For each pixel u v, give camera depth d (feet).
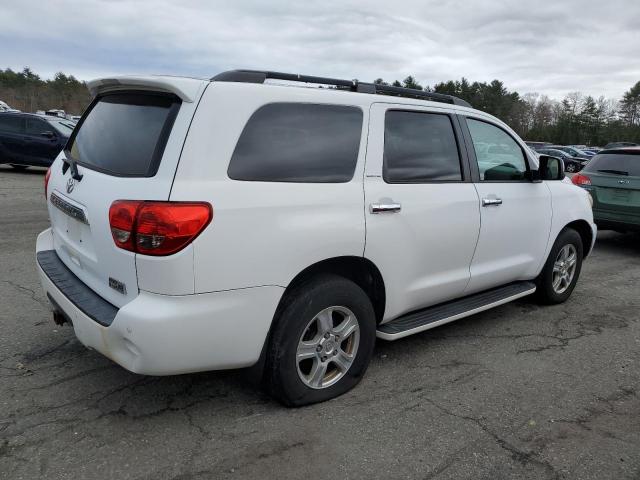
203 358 8.74
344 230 10.03
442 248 12.26
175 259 8.19
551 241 16.10
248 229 8.79
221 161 8.71
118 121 10.09
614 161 26.66
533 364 12.88
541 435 9.79
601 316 16.60
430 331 14.82
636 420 10.46
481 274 13.65
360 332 10.80
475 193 13.04
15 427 9.31
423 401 10.84
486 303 13.80
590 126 271.08
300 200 9.49
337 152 10.29
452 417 10.27
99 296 9.61
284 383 9.77
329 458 8.83
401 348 13.52
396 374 12.02
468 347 13.75
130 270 8.54
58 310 10.53
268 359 9.72
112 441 9.02
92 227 9.34
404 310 11.92
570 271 17.56
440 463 8.84
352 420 9.98
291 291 9.80
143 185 8.52
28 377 11.08
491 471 8.70
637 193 25.35
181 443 9.05
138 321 8.21
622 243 29.68
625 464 9.02
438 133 12.52
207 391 10.81
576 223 17.65
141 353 8.30
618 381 12.15
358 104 10.77
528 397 11.21
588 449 9.41
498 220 13.75
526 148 15.24
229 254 8.62
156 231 8.15
